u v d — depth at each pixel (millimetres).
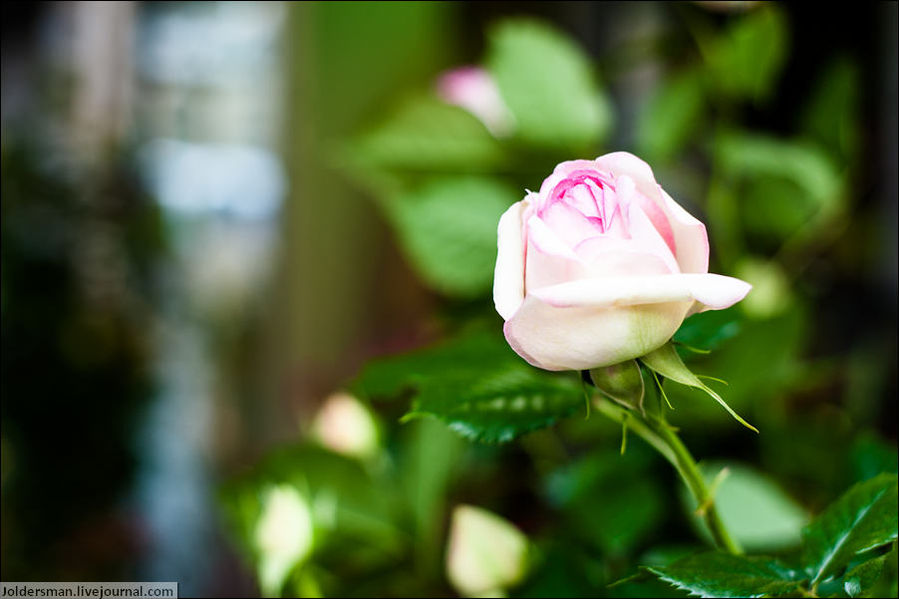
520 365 567
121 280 2551
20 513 1903
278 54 1515
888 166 1073
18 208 2402
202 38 2828
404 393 684
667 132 746
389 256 1319
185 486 2023
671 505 654
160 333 2449
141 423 2203
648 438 537
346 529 657
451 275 688
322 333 1349
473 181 694
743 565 511
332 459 667
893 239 1062
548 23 1108
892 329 1044
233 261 2588
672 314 488
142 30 2914
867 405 854
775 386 699
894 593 504
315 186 1337
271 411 1601
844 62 742
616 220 493
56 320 2256
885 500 521
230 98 2752
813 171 729
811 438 702
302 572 641
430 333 781
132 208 2730
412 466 666
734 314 567
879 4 1073
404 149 706
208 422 2160
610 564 623
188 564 1717
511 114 706
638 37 1062
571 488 650
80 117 2824
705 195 838
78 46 2906
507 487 726
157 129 2932
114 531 1861
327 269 1362
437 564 659
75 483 2008
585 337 487
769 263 750
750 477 651
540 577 591
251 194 2500
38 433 2100
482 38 1052
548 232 488
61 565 1772
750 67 723
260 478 660
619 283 480
